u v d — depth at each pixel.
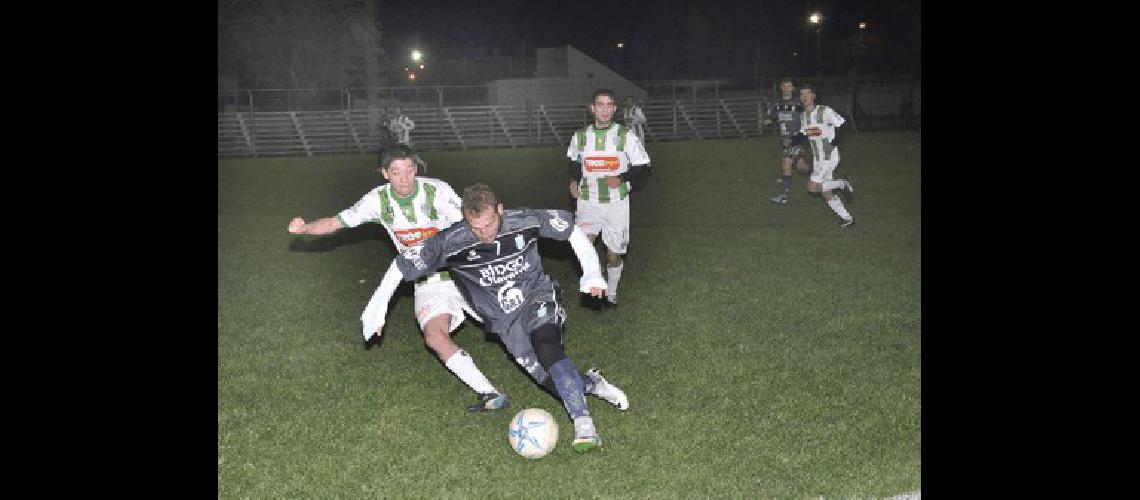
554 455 4.62
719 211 13.73
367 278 9.34
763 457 4.52
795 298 7.82
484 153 30.28
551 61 39.66
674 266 9.35
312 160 29.22
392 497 4.21
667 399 5.38
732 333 6.78
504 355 6.35
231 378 6.02
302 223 5.30
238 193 18.66
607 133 7.41
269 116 33.50
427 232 5.38
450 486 4.30
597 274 4.90
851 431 4.82
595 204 7.52
